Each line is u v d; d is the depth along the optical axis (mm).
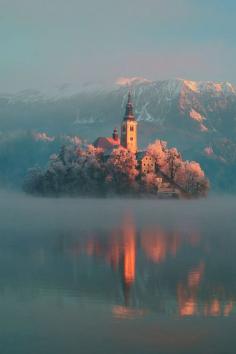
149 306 64000
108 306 64375
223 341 52844
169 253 108188
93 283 77000
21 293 70688
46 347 51188
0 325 57250
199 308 63625
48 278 80250
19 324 57688
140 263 94562
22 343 52406
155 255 105000
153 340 53031
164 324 57469
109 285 75500
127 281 77812
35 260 98188
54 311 62219
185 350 50969
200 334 54906
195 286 74750
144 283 76750
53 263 94375
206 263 94312
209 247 116812
